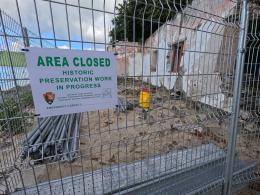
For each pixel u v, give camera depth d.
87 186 1.49
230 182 1.89
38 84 0.92
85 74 1.04
